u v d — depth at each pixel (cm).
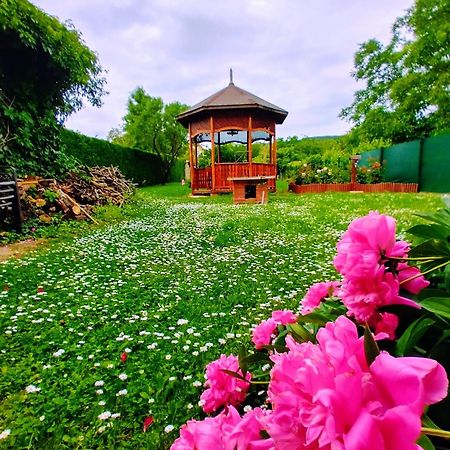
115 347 210
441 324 61
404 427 34
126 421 149
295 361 48
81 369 188
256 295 296
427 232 83
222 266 392
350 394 36
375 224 66
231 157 2438
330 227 617
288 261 404
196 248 487
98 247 489
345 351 42
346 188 1476
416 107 1958
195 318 253
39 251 466
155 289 317
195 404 158
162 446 134
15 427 147
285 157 2569
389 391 38
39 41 680
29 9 642
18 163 678
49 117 771
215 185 1426
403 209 791
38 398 164
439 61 1764
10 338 223
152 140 3019
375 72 2444
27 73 710
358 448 32
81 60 784
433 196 1092
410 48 1847
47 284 328
